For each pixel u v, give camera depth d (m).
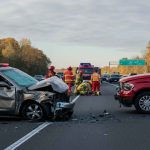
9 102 14.88
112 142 10.61
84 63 56.88
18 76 15.49
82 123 14.23
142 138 11.16
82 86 32.75
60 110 14.84
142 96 17.12
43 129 12.91
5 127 13.42
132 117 15.88
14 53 131.25
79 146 10.11
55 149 9.75
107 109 19.36
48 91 14.90
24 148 9.90
